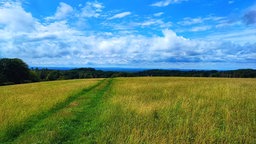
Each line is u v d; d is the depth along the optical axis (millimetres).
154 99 14141
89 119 10109
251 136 6820
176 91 17703
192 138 6676
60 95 17562
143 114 9891
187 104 11586
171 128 7707
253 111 9852
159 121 8656
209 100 12789
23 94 18984
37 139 7387
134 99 14000
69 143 7152
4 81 66812
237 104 11336
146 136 6820
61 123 9383
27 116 10227
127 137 6938
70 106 13594
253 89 17766
